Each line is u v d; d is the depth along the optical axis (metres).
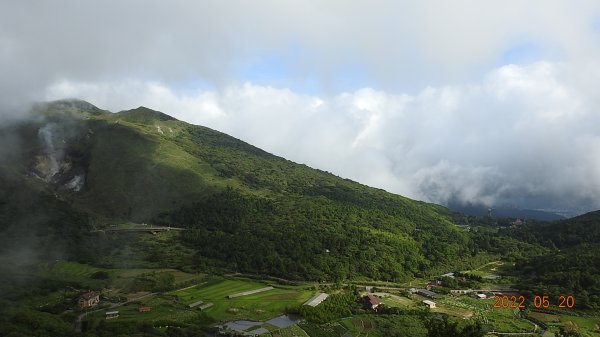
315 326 161.00
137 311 162.25
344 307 181.38
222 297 186.62
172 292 189.38
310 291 198.50
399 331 159.62
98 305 167.00
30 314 142.62
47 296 169.00
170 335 143.38
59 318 146.62
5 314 140.88
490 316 183.00
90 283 189.38
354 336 156.75
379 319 171.38
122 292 184.75
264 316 167.25
